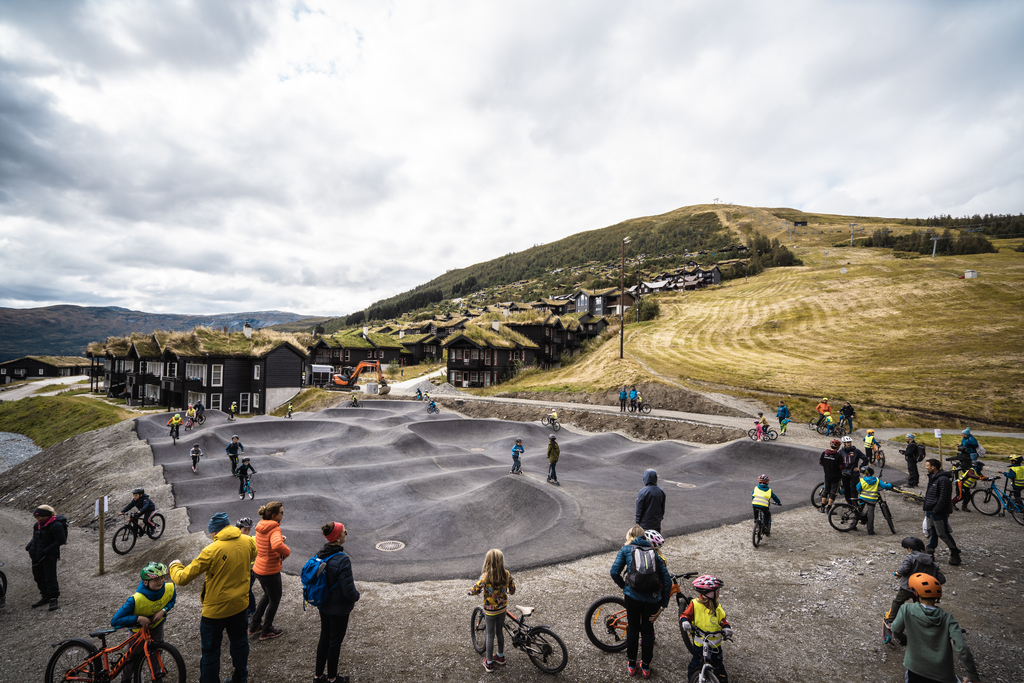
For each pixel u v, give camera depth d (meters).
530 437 33.44
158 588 6.46
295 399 59.22
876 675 6.79
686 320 73.00
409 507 19.08
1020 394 31.53
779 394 38.09
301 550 13.98
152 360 64.62
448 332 101.31
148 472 23.75
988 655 7.28
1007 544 11.79
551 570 11.23
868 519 13.09
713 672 5.74
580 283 187.25
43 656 8.16
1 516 23.27
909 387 35.34
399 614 9.20
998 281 58.50
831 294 69.06
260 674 7.02
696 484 20.78
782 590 9.79
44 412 62.31
